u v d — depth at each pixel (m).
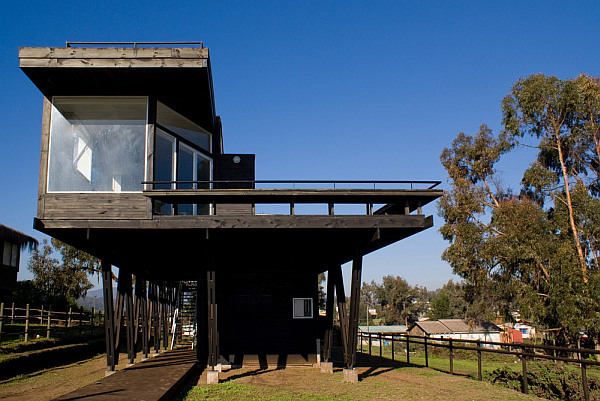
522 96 26.69
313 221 9.99
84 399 7.08
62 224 10.11
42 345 15.67
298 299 14.24
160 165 11.29
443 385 10.31
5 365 11.86
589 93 25.28
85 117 10.97
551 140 27.23
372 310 96.94
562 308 23.12
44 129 10.81
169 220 10.07
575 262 23.91
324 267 14.63
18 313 24.25
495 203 29.88
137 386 8.39
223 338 13.82
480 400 8.75
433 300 66.25
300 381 10.84
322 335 15.21
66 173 10.60
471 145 30.22
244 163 15.34
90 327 23.19
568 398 11.20
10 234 25.08
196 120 12.85
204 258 13.83
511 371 12.75
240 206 14.70
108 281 11.37
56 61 10.17
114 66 10.24
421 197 10.23
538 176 26.94
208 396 8.75
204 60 10.40
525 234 25.41
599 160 26.48
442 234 29.34
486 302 30.44
